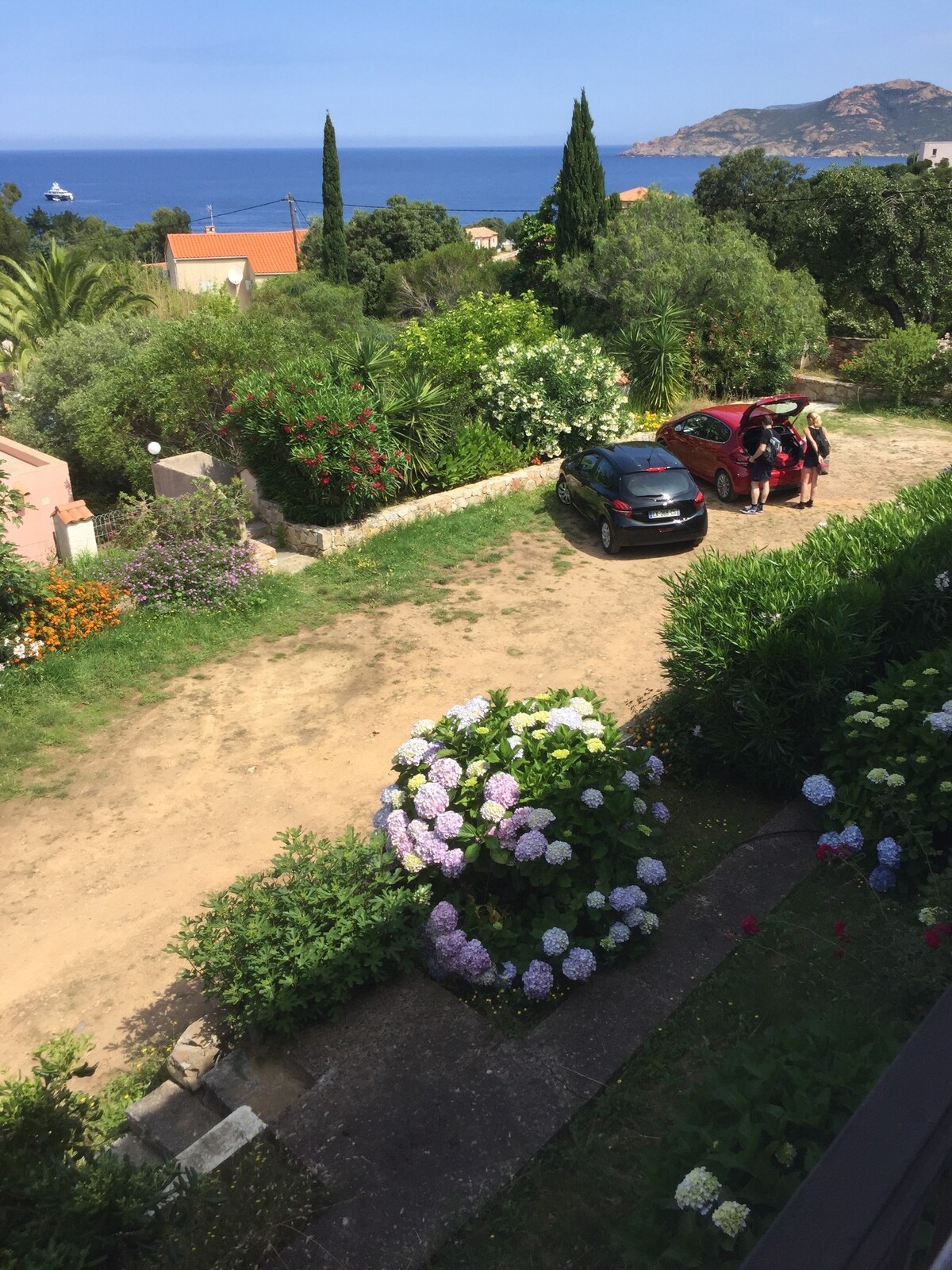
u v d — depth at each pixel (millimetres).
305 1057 4848
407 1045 4852
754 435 15898
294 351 23359
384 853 6066
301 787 8852
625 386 19844
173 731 9891
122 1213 3682
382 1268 3670
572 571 13516
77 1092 4859
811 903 5695
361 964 5281
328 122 50969
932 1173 1162
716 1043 4699
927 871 5539
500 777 5836
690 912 5695
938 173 29203
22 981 6715
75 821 8523
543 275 34000
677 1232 3191
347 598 12875
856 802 5969
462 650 11273
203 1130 4965
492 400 17891
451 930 5398
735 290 23969
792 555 8148
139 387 22594
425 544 14508
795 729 7102
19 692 10500
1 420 32438
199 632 11883
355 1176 4094
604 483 14242
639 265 25469
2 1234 3627
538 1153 4172
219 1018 5582
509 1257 3689
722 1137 3314
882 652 7820
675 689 8125
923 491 10008
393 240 65125
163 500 13773
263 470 15281
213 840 8172
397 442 15578
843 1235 1059
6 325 37344
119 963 6836
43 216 95750
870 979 4879
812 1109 3297
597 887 5488
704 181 37219
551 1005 5215
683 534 13742
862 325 31609
